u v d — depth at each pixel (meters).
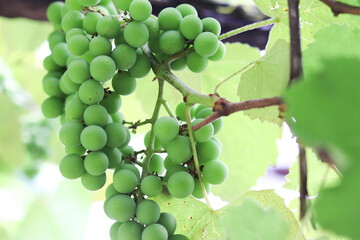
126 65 0.46
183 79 0.57
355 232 0.25
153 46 0.48
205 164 0.46
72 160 0.45
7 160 0.84
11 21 0.77
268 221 0.36
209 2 0.66
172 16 0.47
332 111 0.23
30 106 0.86
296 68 0.38
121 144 0.46
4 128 0.81
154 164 0.48
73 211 1.08
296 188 0.53
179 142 0.45
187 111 0.44
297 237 0.44
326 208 0.25
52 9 0.55
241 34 0.67
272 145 0.62
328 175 0.50
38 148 0.88
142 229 0.45
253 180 0.63
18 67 0.82
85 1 0.48
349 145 0.23
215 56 0.49
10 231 1.07
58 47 0.53
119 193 0.45
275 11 0.50
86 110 0.45
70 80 0.47
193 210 0.47
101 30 0.46
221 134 0.62
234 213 0.36
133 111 0.63
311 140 0.23
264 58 0.47
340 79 0.23
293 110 0.23
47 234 1.07
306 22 0.50
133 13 0.45
